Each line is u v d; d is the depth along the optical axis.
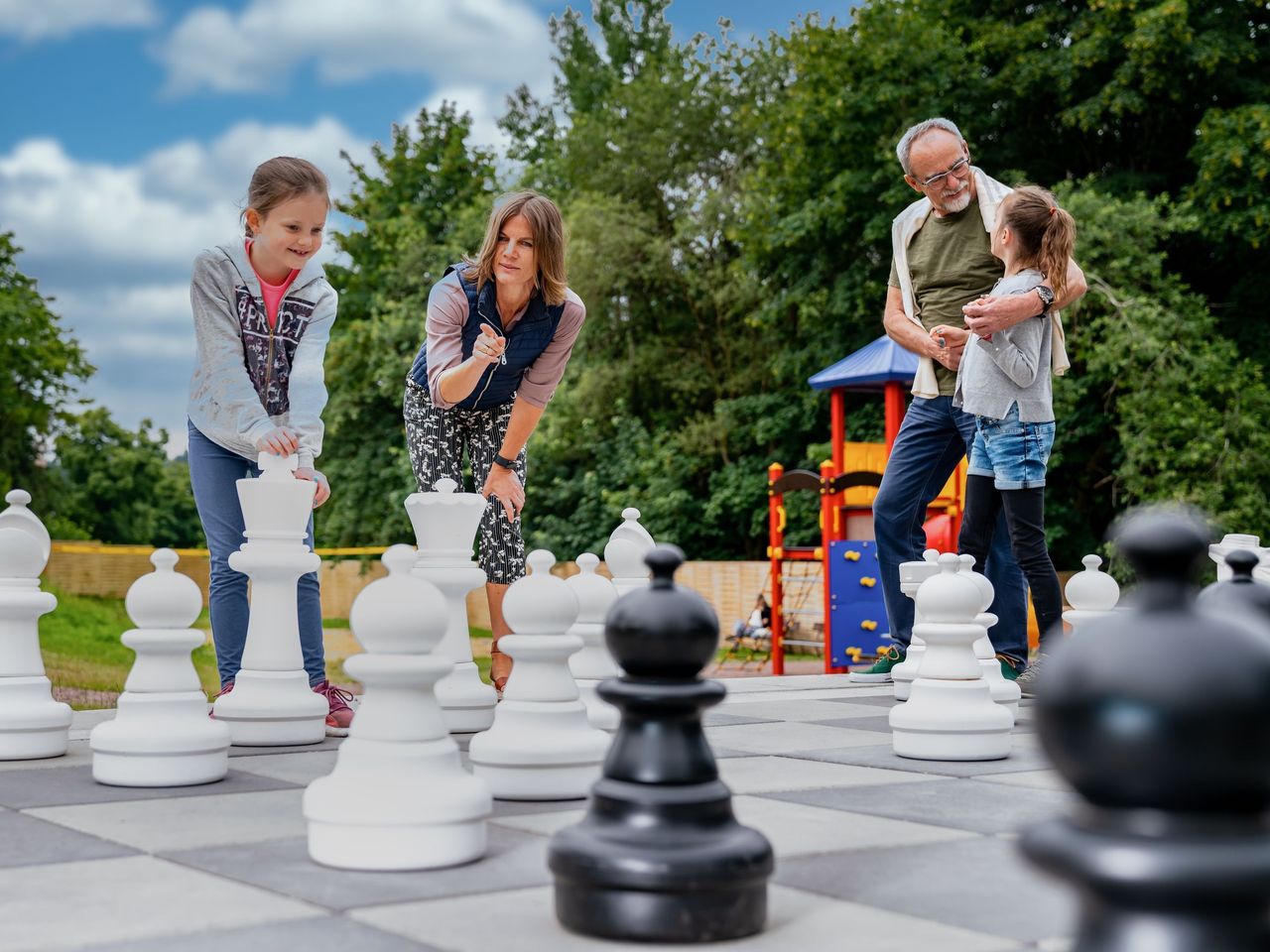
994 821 2.10
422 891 1.62
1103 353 14.21
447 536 3.35
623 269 22.48
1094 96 16.67
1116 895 0.85
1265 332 16.56
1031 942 1.37
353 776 1.79
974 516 4.23
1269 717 0.83
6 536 3.02
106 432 39.66
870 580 9.78
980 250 4.69
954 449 4.81
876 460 10.83
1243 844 0.84
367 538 25.47
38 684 3.01
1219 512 13.70
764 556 22.17
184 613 2.60
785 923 1.46
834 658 9.82
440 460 4.10
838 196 17.58
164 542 40.59
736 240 20.11
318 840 1.78
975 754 2.87
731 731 3.45
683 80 24.62
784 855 1.82
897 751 2.95
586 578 3.02
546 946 1.36
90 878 1.68
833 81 17.95
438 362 3.89
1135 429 14.80
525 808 2.25
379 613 1.84
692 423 21.56
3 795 2.39
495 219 3.86
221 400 3.46
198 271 3.54
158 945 1.35
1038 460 4.00
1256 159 14.70
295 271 3.71
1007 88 17.22
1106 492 16.69
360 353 24.50
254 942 1.36
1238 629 0.87
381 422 25.61
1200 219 15.01
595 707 2.93
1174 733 0.83
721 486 21.05
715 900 1.39
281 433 3.35
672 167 24.06
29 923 1.44
